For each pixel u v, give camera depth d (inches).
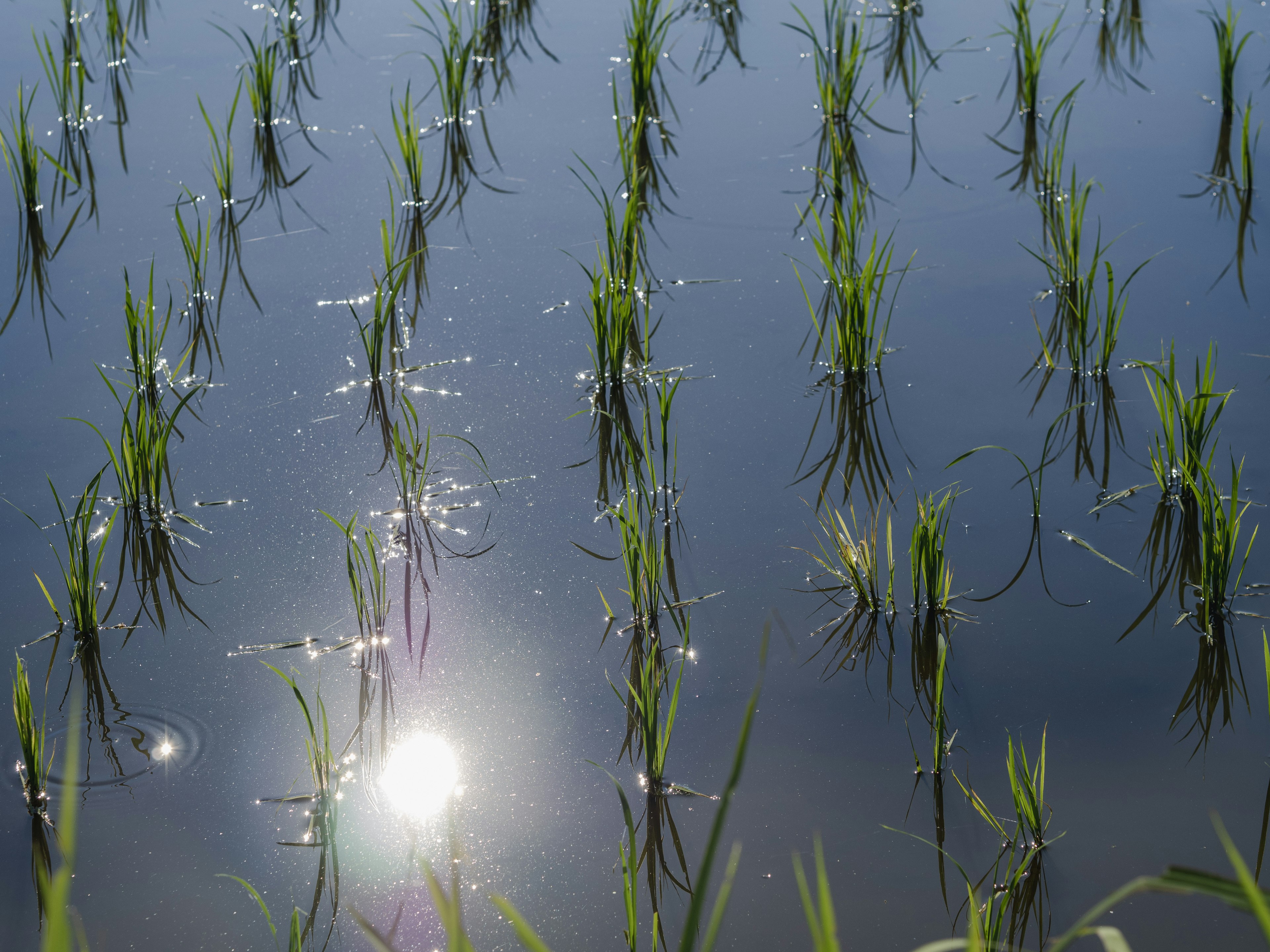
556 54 281.0
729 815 108.6
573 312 190.7
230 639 131.1
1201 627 128.3
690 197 222.2
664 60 276.8
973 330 181.3
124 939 97.1
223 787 112.3
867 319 184.5
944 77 262.5
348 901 100.8
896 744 116.3
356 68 272.4
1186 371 167.5
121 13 296.2
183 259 201.3
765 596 136.0
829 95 242.7
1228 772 111.0
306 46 282.5
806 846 105.2
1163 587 134.1
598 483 155.9
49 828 107.0
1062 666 124.3
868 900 99.7
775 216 215.2
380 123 248.8
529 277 199.6
